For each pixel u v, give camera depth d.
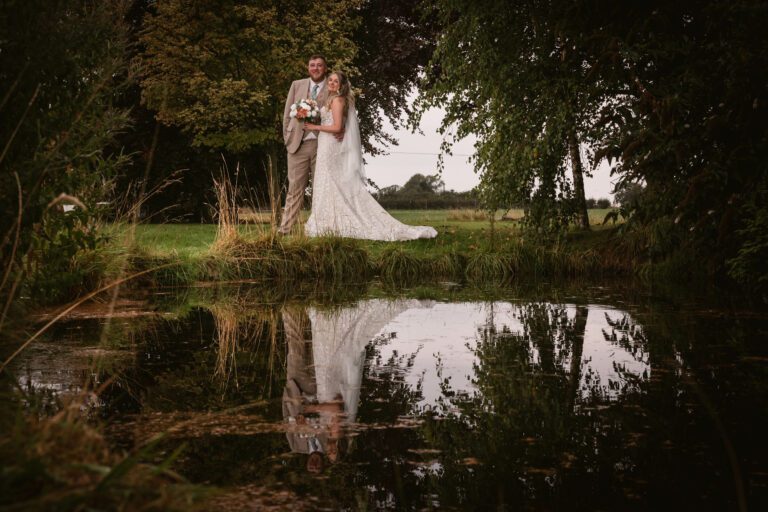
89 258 5.74
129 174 16.09
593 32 6.43
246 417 2.55
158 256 7.43
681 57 6.05
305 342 4.11
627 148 5.90
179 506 1.39
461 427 2.44
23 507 1.23
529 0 8.07
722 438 2.29
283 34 14.68
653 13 6.02
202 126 14.27
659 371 3.26
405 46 15.29
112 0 3.72
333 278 8.19
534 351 3.78
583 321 4.78
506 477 1.97
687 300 5.79
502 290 6.99
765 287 6.44
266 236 8.34
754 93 5.09
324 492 1.84
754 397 2.77
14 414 1.95
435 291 6.93
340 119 9.40
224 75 14.88
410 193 31.03
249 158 17.75
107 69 3.63
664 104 5.54
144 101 14.52
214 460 2.08
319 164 9.50
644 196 6.33
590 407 2.68
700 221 5.81
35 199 2.75
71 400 2.62
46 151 3.14
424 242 9.80
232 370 3.34
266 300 6.16
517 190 8.52
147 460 2.02
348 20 15.44
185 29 14.31
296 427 2.43
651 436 2.33
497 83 8.23
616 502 1.78
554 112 7.90
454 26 8.73
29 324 4.22
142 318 4.95
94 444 1.62
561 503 1.79
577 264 8.53
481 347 3.92
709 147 5.54
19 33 2.87
